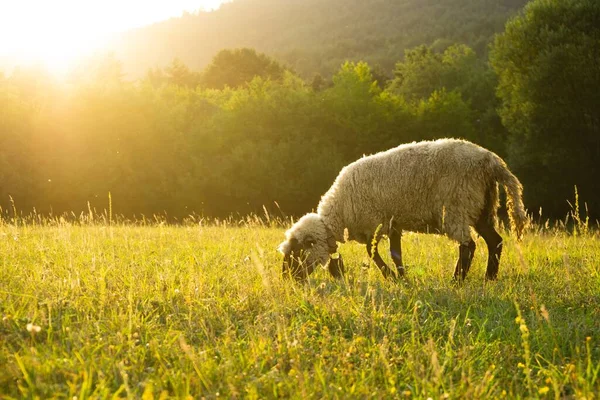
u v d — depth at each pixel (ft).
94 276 20.39
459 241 25.05
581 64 87.76
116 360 13.35
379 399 11.79
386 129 134.72
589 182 93.61
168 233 38.17
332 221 26.94
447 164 25.16
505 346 15.37
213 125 129.39
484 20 603.26
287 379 12.70
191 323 16.38
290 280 22.00
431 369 13.62
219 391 12.28
